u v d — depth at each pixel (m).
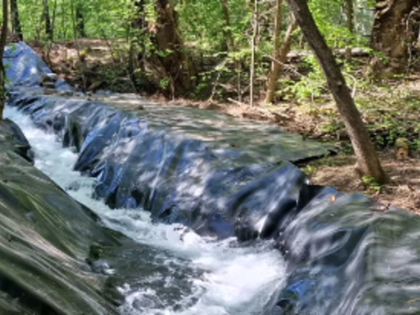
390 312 2.79
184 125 6.93
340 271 3.53
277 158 5.78
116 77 11.70
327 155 6.05
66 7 13.45
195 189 5.43
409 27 9.20
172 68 10.81
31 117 9.33
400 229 3.62
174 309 3.89
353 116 4.74
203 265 4.64
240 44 11.46
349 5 9.25
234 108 8.98
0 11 12.62
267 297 4.00
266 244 4.64
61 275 3.43
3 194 4.27
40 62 11.98
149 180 5.99
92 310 3.17
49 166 7.39
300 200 4.66
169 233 5.27
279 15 8.77
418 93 8.01
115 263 4.45
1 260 3.08
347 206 4.20
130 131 6.96
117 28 10.78
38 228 4.19
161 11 10.45
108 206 6.18
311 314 3.38
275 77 9.01
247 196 5.04
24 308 2.85
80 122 8.10
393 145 6.33
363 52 10.60
